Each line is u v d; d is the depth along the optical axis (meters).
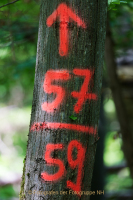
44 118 1.48
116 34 2.77
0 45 2.43
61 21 1.46
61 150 1.46
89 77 1.48
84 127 1.48
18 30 2.56
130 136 2.52
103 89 2.58
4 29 2.42
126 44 2.78
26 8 2.62
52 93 1.47
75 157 1.47
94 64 1.49
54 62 1.47
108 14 2.23
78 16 1.46
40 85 1.50
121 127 2.52
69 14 1.46
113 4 1.77
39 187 1.48
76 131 1.47
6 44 2.42
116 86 2.46
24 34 2.54
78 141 1.47
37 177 1.48
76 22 1.46
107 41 2.36
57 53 1.47
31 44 2.76
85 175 1.50
